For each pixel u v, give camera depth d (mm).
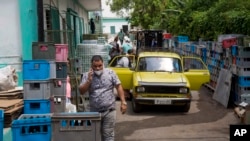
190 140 8023
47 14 12094
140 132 8812
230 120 9945
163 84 10703
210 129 9008
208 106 11953
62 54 8922
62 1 15453
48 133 5789
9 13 10227
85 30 29609
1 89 8758
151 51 13398
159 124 9617
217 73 13875
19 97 8664
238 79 11219
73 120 5598
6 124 7734
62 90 8266
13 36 10258
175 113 10969
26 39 10164
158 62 12086
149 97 10758
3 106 7801
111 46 22344
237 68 11258
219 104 12234
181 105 10961
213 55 14484
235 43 12250
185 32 25766
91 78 6309
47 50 8609
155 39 24391
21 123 5711
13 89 8922
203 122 9781
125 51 21766
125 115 10750
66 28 15430
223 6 20000
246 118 8133
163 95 10766
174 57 12320
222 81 12461
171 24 30391
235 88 11523
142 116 10602
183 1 32375
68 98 8875
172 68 11930
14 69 9422
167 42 25562
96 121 5625
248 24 16250
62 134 5602
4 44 10242
